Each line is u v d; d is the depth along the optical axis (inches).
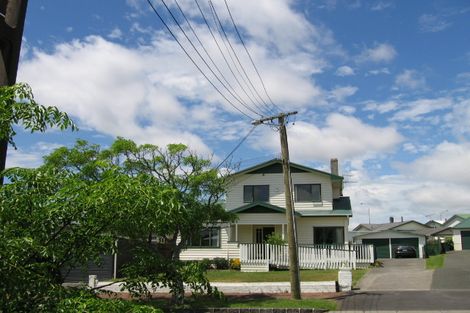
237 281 914.7
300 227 1354.6
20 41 199.5
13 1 200.1
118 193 137.4
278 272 1066.1
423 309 589.9
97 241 151.9
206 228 703.7
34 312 133.3
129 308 137.9
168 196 144.2
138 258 166.9
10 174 147.3
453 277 901.8
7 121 149.6
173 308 187.5
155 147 645.3
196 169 666.2
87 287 163.6
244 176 1406.3
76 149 583.2
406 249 1668.3
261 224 1315.2
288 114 746.8
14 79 193.9
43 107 154.3
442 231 2447.1
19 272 126.1
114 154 615.5
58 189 150.9
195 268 167.0
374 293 741.3
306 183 1371.8
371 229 2974.9
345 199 1465.3
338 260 1152.2
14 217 139.8
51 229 143.1
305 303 635.5
